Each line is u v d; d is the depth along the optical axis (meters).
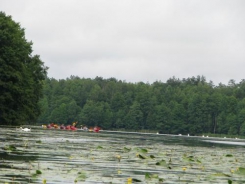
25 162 31.27
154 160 40.03
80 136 87.94
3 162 30.58
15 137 61.06
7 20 121.69
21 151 40.03
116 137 103.56
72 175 26.33
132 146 61.78
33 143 51.34
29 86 121.06
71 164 32.16
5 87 111.81
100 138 86.25
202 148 72.44
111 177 26.59
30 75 127.56
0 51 113.94
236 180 29.05
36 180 23.62
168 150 57.84
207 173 32.19
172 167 34.94
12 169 27.25
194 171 33.19
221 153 59.09
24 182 22.69
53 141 58.94
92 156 39.78
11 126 112.88
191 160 41.59
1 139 54.25
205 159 45.72
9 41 116.31
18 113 118.25
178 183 25.72
